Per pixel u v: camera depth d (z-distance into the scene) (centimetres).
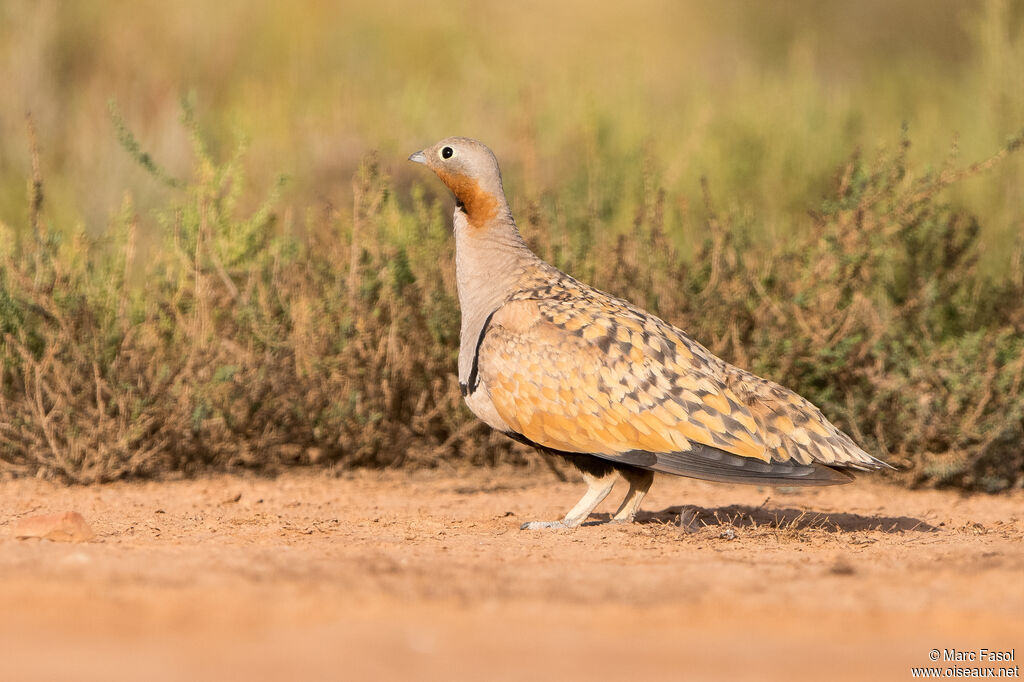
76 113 3033
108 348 1920
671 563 1168
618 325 1396
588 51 3612
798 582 1041
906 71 3538
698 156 2645
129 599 905
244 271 2038
